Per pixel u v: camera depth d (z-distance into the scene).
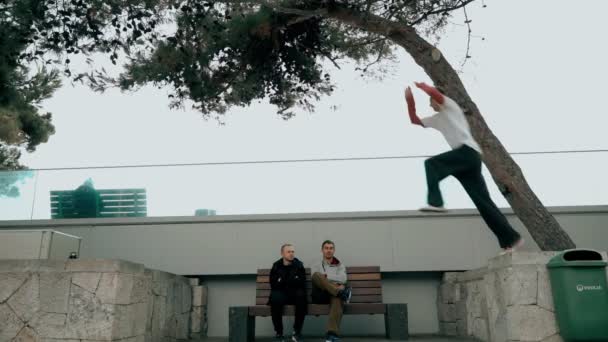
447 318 6.77
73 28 5.88
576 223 6.93
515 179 5.53
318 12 6.37
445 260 7.03
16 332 4.26
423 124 3.35
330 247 6.00
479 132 5.67
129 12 5.99
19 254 4.81
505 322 4.42
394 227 7.20
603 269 3.91
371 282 6.60
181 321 6.41
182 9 6.16
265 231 7.25
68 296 4.31
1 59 5.99
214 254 7.18
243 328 5.55
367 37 7.97
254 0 6.24
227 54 7.30
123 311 4.43
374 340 5.80
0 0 5.51
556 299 4.04
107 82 7.01
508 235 3.30
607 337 3.75
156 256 7.20
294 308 5.59
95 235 7.29
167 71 6.89
